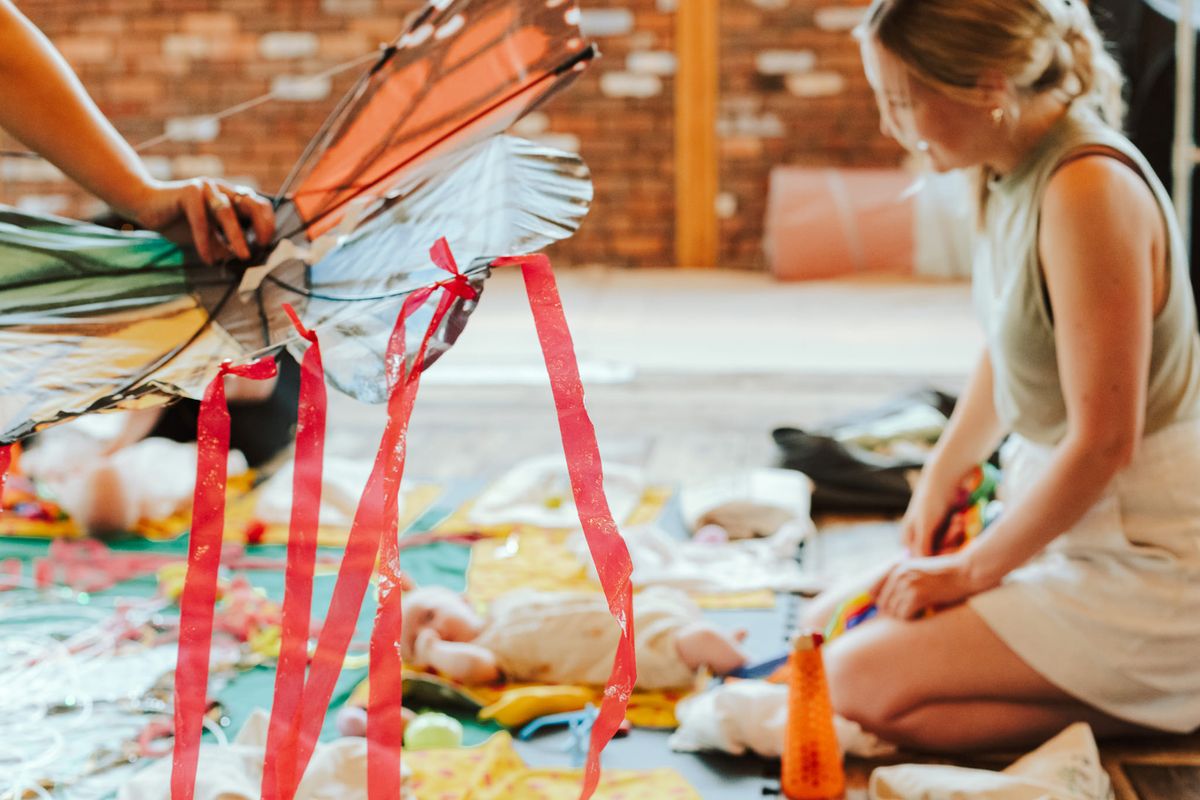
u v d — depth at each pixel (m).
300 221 1.42
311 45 6.31
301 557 1.22
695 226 6.36
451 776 1.70
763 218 6.34
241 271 1.38
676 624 2.06
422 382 4.33
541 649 2.06
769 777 1.77
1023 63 1.63
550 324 1.18
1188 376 1.75
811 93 6.19
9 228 1.38
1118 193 1.63
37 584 2.47
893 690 1.79
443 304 1.18
